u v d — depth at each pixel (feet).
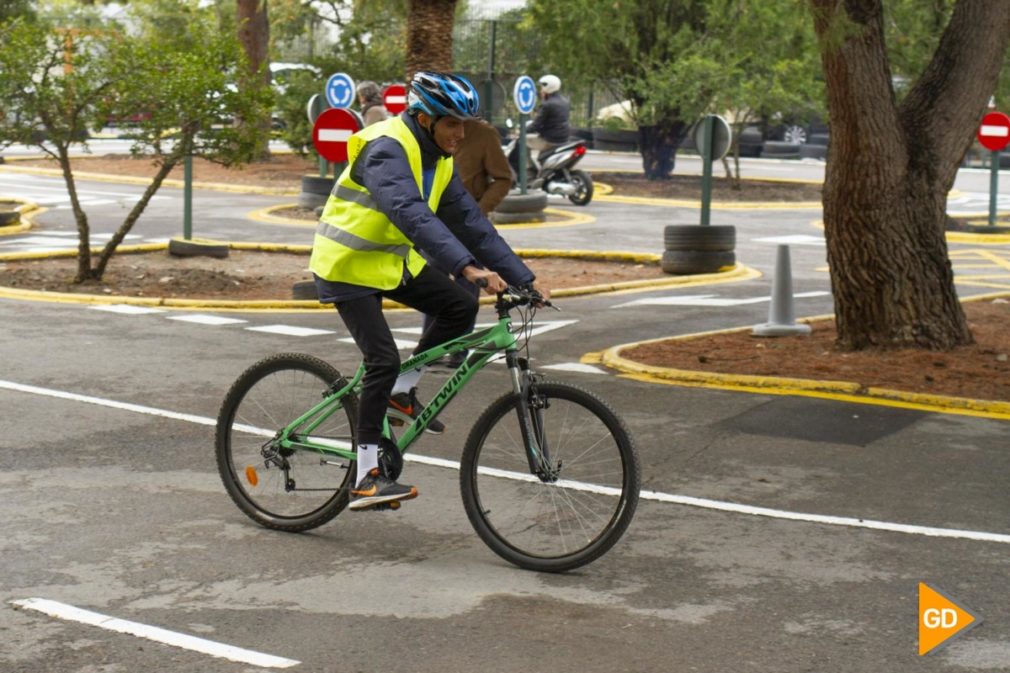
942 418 33.19
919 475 28.14
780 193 109.50
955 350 40.68
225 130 56.44
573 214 92.22
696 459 29.37
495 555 22.91
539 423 22.11
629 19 110.63
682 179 118.93
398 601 20.57
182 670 17.87
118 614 19.92
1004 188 124.47
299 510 24.08
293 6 132.98
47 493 26.30
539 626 19.56
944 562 22.57
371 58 122.21
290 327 47.42
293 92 118.52
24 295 53.62
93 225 81.97
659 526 24.56
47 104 54.34
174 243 68.13
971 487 27.25
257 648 18.65
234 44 56.70
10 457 28.96
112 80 54.85
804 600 20.68
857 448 30.30
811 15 38.27
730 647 18.78
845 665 18.16
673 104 107.34
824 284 62.23
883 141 39.93
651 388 36.86
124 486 26.89
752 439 31.12
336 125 55.47
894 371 37.93
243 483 24.63
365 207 22.26
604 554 22.49
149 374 38.22
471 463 22.49
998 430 32.07
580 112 159.84
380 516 25.12
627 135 156.76
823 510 25.59
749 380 37.14
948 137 40.60
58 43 55.16
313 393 23.93
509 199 85.56
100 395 35.37
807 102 105.91
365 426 22.71
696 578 21.71
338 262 22.40
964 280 64.64
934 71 40.96
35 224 81.82
